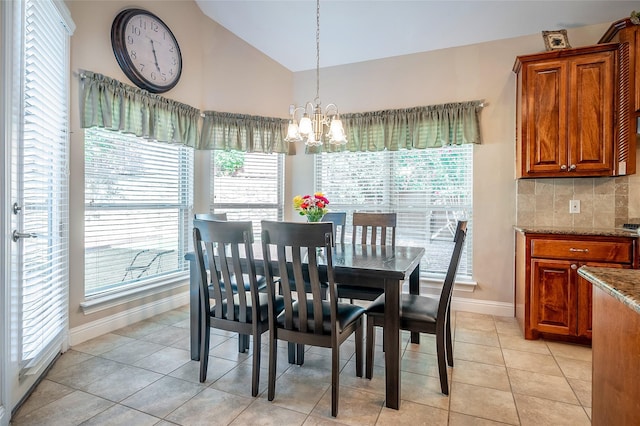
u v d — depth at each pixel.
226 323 2.06
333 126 2.63
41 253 2.10
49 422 1.70
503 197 3.33
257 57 3.98
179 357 2.41
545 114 2.87
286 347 2.64
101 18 2.73
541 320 2.72
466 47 3.44
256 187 4.04
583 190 3.08
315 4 3.20
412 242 3.73
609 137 2.71
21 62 1.79
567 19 3.03
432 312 2.03
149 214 3.25
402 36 3.46
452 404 1.88
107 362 2.33
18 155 1.78
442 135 3.46
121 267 3.00
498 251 3.36
